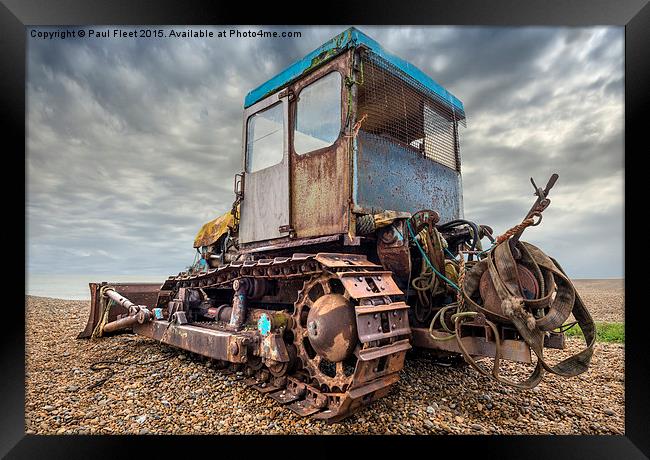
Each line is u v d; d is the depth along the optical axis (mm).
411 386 3766
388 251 3377
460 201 5023
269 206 4320
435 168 4578
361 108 4039
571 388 4094
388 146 3848
